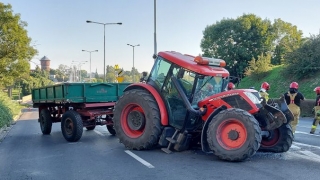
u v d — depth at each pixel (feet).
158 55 32.09
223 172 23.03
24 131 53.78
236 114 25.57
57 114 47.16
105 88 41.65
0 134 50.29
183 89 29.60
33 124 66.03
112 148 33.71
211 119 27.17
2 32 101.19
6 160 29.55
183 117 29.27
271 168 23.86
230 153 25.41
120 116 32.45
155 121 29.99
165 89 30.53
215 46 159.02
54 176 23.62
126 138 31.73
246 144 24.95
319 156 27.66
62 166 26.53
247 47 153.89
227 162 25.79
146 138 30.25
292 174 22.29
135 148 31.09
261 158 27.02
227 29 153.69
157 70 31.76
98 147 34.73
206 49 161.68
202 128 28.37
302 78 91.20
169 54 31.30
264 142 29.27
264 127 26.89
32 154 32.09
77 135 38.68
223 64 31.68
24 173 24.70
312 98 78.69
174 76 30.07
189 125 29.30
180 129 29.43
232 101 27.40
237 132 25.62
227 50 152.76
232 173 22.74
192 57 32.91
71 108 42.52
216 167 24.39
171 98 30.09
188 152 29.76
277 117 26.25
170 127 30.25
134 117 31.65
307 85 86.07
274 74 107.24
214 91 30.83
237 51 149.69
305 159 26.61
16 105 111.14
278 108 27.89
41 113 48.32
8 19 101.86
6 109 68.33
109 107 42.24
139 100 30.96
